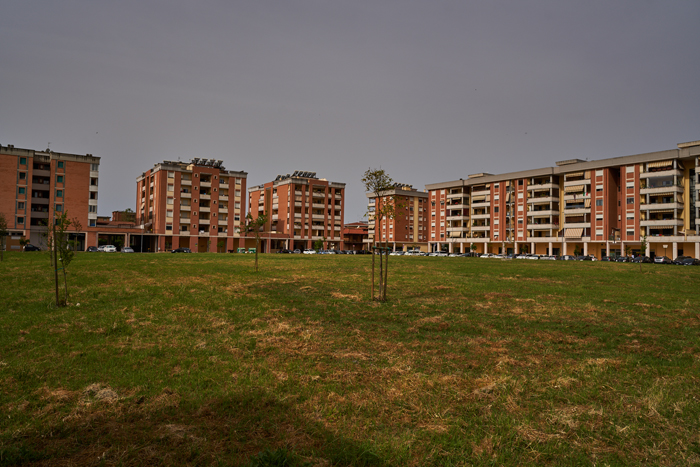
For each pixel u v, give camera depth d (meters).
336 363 8.66
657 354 9.73
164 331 11.14
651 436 5.59
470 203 105.31
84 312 13.31
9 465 4.69
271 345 9.94
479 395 6.97
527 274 33.47
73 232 79.50
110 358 8.60
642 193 73.62
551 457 5.14
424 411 6.35
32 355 8.70
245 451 5.13
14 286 19.12
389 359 8.99
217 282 23.25
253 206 125.75
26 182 76.31
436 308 15.79
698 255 65.81
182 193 92.00
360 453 5.10
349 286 22.81
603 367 8.59
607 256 71.25
